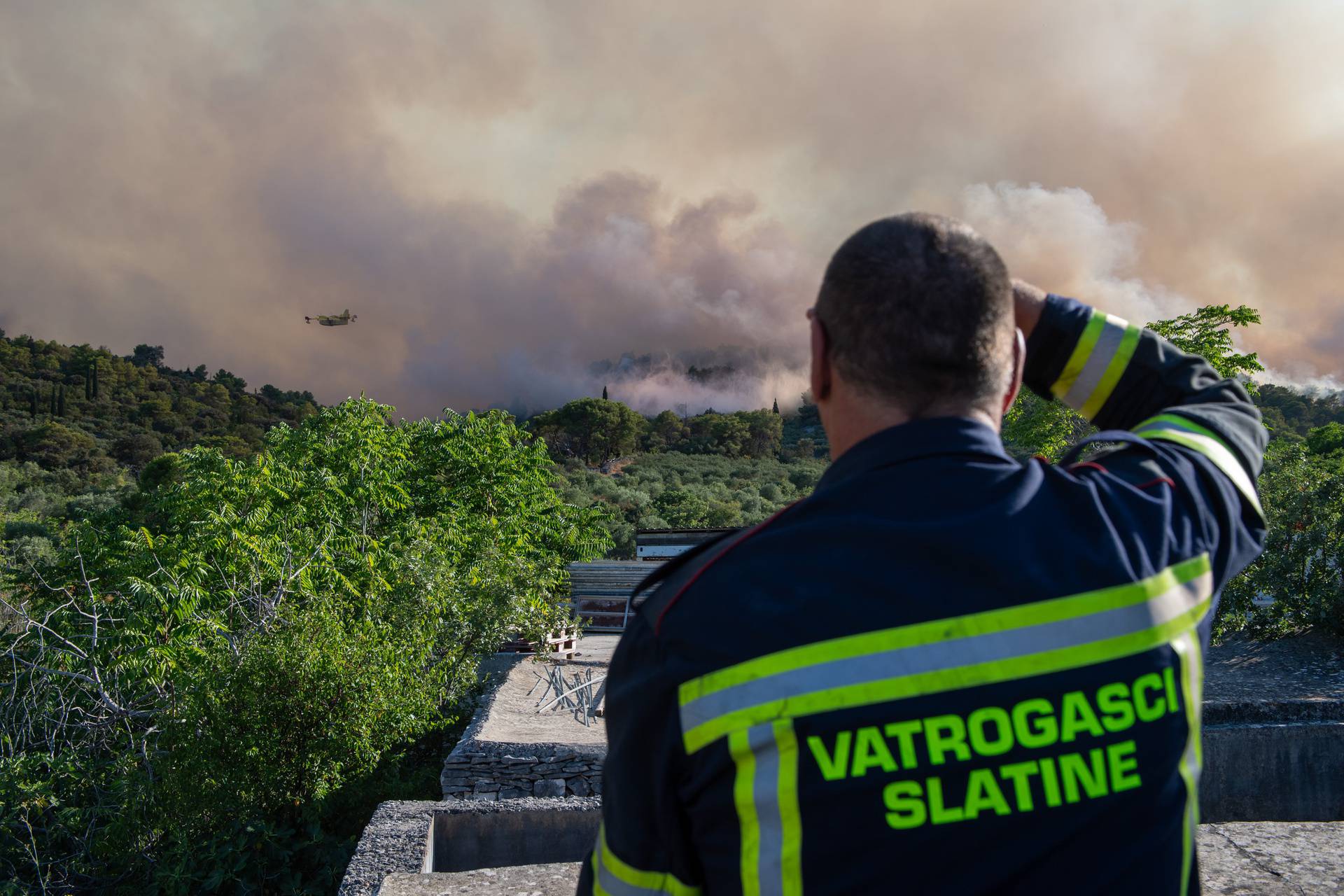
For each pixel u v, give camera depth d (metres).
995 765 0.79
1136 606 0.85
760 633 0.82
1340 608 9.17
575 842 4.35
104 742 10.01
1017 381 1.07
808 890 0.78
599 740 8.20
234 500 14.77
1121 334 1.19
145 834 8.14
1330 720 6.59
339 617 9.41
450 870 4.33
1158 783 0.82
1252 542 1.02
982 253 0.95
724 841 0.83
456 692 10.44
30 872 8.23
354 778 8.27
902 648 0.80
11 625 12.74
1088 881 0.79
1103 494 0.92
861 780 0.78
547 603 13.20
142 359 198.62
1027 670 0.81
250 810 7.79
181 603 10.91
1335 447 31.95
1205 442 1.03
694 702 0.84
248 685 7.94
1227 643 9.51
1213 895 2.20
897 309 0.90
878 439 0.92
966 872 0.78
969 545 0.83
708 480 86.62
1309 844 2.46
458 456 20.31
